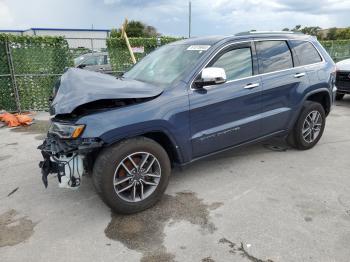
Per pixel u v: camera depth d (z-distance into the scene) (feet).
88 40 41.83
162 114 11.32
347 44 58.29
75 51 38.60
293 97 15.71
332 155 16.85
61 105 10.73
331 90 17.61
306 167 15.33
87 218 11.37
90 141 10.23
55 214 11.68
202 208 11.81
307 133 17.16
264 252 9.36
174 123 11.66
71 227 10.85
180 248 9.64
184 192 13.02
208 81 11.94
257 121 14.39
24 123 24.88
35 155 17.92
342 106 29.71
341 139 19.54
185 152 12.37
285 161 16.05
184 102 11.93
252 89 13.93
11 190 13.64
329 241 9.77
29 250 9.73
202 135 12.66
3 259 9.35
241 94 13.53
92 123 10.28
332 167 15.31
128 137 10.87
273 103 14.98
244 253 9.34
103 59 39.11
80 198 12.76
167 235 10.27
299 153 17.12
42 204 12.40
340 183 13.64
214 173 14.74
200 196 12.69
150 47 37.58
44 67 30.09
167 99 11.63
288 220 10.91
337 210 11.48
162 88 12.00
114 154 10.57
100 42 44.04
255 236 10.09
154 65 14.39
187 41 14.96
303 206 11.79
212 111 12.74
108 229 10.68
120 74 15.89
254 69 14.33
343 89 29.35
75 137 10.27
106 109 10.72
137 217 11.32
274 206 11.83
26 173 15.38
